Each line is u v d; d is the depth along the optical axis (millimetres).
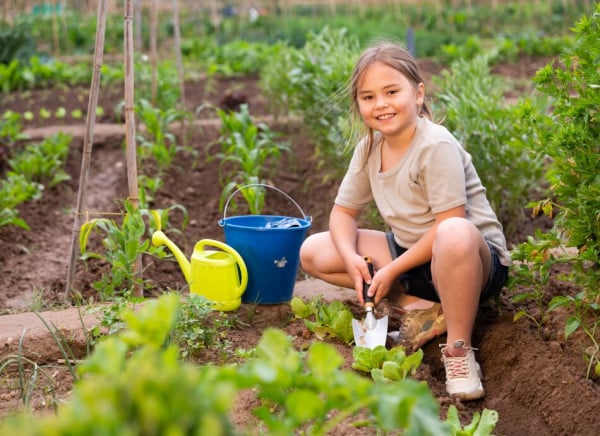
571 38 11469
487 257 2850
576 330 2959
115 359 1349
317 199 5727
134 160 3832
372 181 3189
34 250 5086
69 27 13656
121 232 3770
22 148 6656
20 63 10266
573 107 2779
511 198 4742
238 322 3387
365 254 3289
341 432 2330
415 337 3096
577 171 2803
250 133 5844
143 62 9484
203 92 9242
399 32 13594
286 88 6609
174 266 4527
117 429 1132
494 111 4660
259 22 15891
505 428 2646
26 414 2467
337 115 5602
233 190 5840
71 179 6297
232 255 3430
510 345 2998
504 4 16750
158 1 17938
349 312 3127
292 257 3525
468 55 10688
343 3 18844
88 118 3828
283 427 1501
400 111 2930
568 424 2564
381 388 1459
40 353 3109
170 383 1211
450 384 2779
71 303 3955
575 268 2932
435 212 2932
